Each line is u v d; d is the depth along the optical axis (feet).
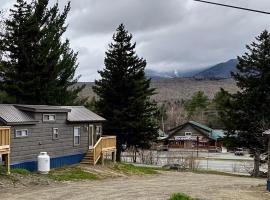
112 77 162.40
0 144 76.69
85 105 168.14
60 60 141.08
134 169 119.34
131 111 159.94
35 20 127.65
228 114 151.02
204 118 441.27
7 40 128.47
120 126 159.43
